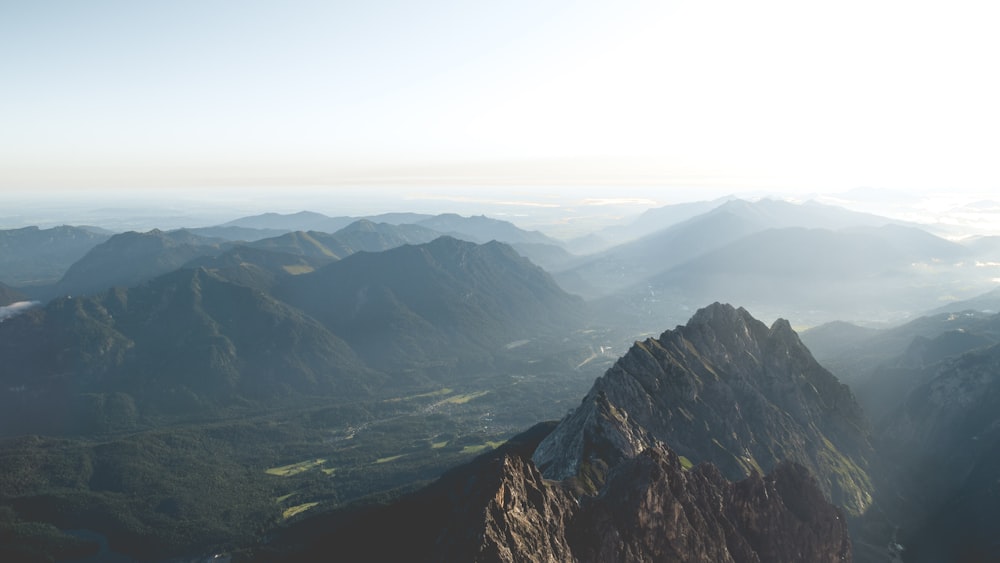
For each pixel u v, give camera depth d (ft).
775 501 413.80
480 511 293.64
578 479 425.69
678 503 355.36
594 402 537.24
